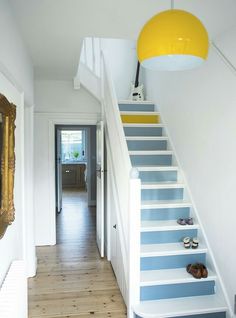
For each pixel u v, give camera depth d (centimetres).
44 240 457
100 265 383
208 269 272
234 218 231
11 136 186
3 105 166
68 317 266
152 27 129
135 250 246
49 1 195
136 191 244
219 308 241
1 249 177
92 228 559
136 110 446
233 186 231
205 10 208
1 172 174
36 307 281
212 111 265
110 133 369
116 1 196
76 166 1073
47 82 440
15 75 218
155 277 257
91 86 439
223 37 244
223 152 246
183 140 338
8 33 192
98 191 435
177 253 272
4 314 141
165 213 312
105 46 430
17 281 174
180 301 251
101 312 274
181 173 342
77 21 229
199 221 294
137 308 240
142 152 368
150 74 471
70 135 1088
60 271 363
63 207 748
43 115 442
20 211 247
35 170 445
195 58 153
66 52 302
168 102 388
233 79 230
